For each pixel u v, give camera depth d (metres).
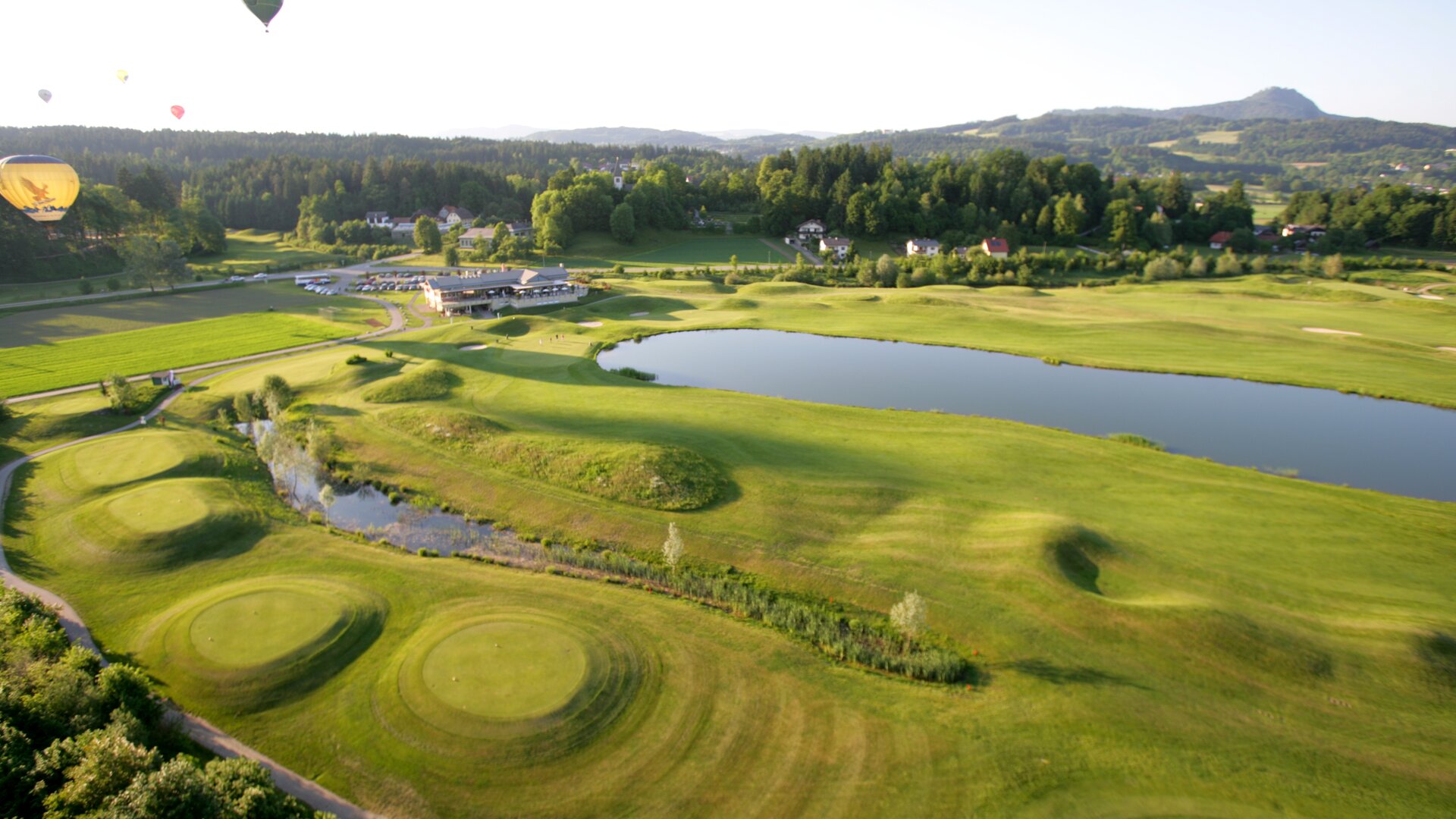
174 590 36.38
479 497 46.75
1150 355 80.94
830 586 36.31
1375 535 40.31
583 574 38.16
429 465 50.97
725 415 59.34
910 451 52.28
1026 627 32.34
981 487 46.19
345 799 24.16
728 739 26.42
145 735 24.41
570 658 30.25
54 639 30.28
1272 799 23.70
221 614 33.41
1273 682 28.80
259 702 28.42
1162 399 67.56
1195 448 56.06
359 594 35.41
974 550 38.03
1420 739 26.11
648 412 59.78
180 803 20.20
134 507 43.53
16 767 21.39
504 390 65.56
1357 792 23.97
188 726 27.23
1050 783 24.31
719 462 49.03
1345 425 60.62
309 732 27.02
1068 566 36.09
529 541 42.16
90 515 43.22
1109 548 37.72
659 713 27.67
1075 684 28.98
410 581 36.88
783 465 49.06
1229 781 24.38
